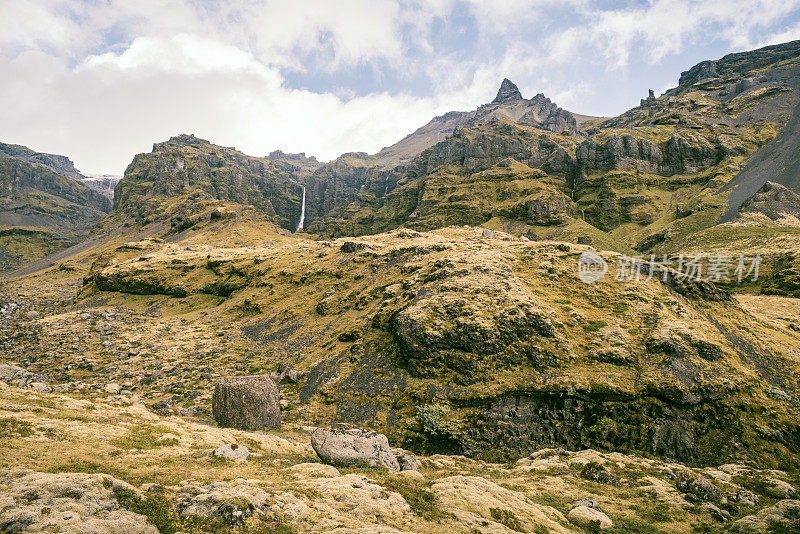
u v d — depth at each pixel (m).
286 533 18.58
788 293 162.25
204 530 17.50
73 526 14.91
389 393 70.44
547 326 73.81
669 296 87.56
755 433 55.31
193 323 148.38
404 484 30.52
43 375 91.00
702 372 62.81
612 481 42.25
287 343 110.50
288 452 41.94
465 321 76.25
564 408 60.34
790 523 27.61
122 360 103.00
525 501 32.69
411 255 143.12
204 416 62.09
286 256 194.50
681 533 30.22
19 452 23.59
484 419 60.78
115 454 27.58
